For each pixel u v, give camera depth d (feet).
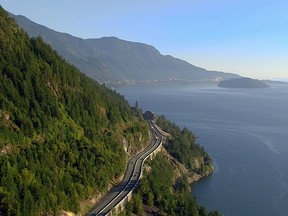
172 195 510.17
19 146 398.42
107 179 463.42
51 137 443.32
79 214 387.96
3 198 323.37
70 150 444.96
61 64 570.87
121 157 536.01
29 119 428.97
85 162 444.14
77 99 547.90
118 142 576.61
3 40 485.56
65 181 393.29
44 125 444.14
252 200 603.67
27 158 386.52
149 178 515.91
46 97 478.59
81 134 496.23
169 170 647.97
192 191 639.76
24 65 483.51
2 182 334.44
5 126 396.37
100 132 560.20
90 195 422.00
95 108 573.74
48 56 553.23
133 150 636.48
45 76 508.53
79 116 525.34
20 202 330.34
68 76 565.53
